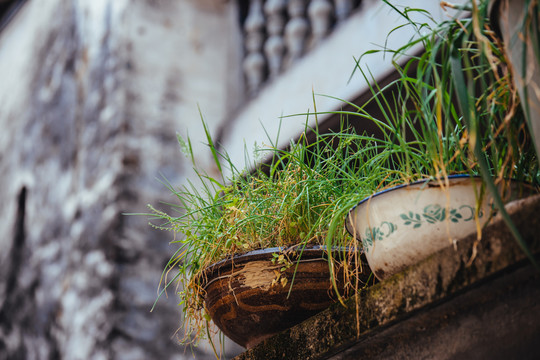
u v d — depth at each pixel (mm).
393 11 3092
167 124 4395
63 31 5434
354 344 1070
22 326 4723
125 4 4633
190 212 1416
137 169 4215
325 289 1229
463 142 962
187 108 4496
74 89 5012
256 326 1262
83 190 4473
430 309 969
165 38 4637
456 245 929
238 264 1257
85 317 4027
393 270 1050
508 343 924
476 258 898
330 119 3389
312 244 1276
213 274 1294
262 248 1293
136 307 3883
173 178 4266
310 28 4012
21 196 5359
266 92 3961
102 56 4711
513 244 860
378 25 3209
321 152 1434
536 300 903
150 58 4539
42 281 4688
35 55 5844
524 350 907
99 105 4582
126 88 4402
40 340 4477
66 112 5031
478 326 957
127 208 4105
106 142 4371
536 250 834
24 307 4785
